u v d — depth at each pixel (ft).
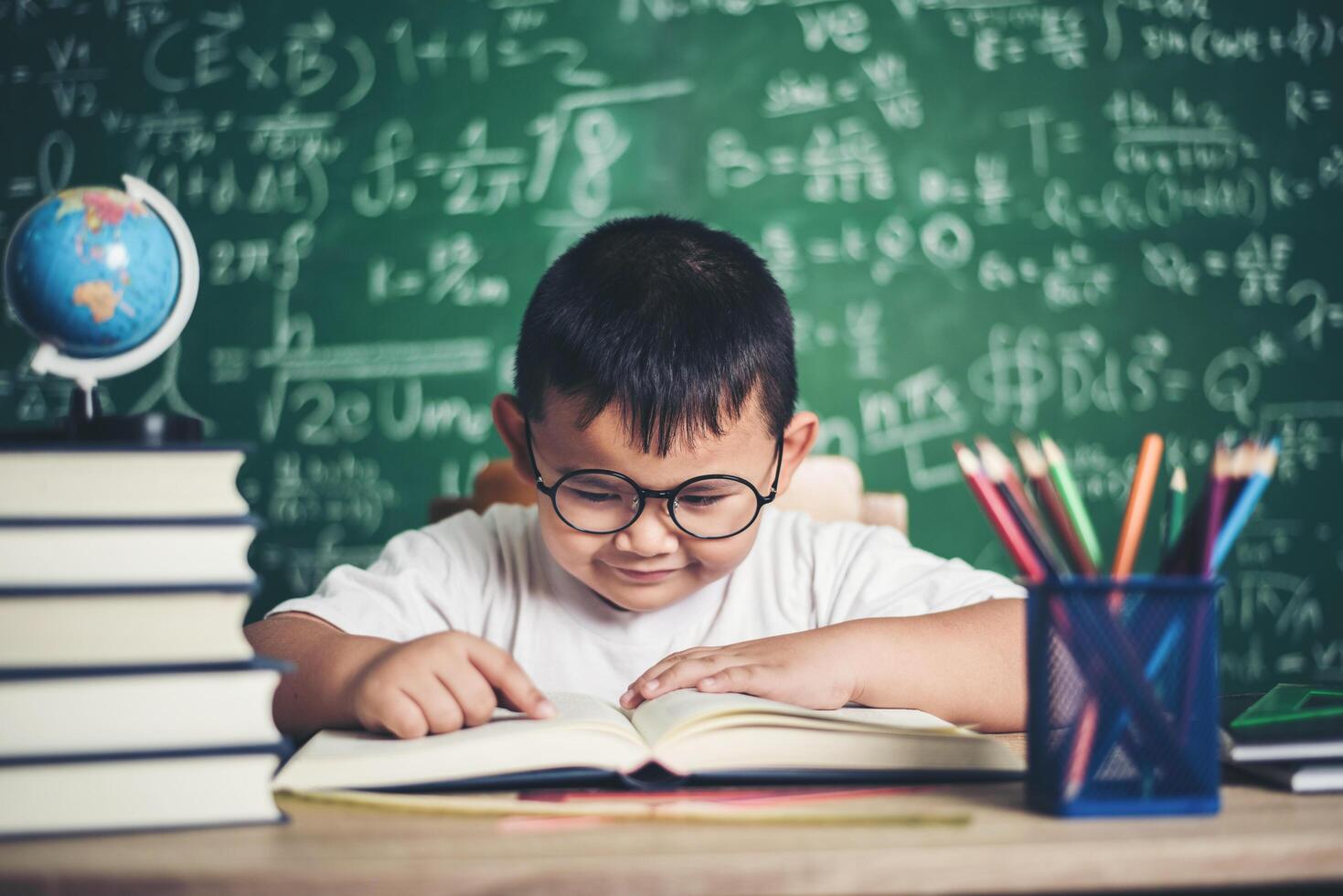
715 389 2.42
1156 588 1.55
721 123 6.82
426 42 6.84
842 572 3.23
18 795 1.44
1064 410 6.79
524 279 6.82
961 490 6.76
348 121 6.83
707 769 1.72
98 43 6.83
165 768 1.48
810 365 6.78
